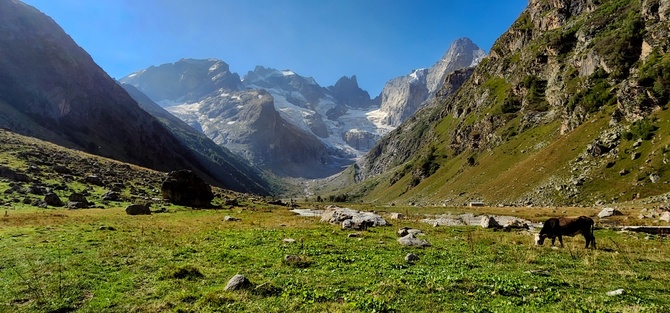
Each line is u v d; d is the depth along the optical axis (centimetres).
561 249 2727
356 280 1830
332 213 4838
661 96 10656
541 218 6219
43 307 1509
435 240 3177
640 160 9706
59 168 7944
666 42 12212
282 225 4191
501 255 2500
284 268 2075
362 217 4647
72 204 5181
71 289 1712
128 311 1480
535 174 13350
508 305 1475
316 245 2759
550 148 14488
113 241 2841
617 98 12431
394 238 3244
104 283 1822
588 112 14488
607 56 15700
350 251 2575
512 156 17700
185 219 4738
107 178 8519
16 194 5359
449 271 2014
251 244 2827
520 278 1875
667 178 8438
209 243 2861
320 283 1781
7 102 17825
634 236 3425
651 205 7075
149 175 11369
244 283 1709
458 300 1538
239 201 9950
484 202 14088
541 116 19375
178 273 1920
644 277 1905
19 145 9456
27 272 1975
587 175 10794
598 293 1642
